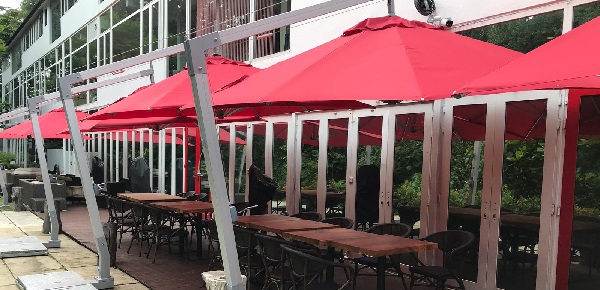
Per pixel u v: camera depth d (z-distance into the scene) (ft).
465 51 13.12
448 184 19.98
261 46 32.76
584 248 15.85
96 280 19.90
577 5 16.66
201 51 11.16
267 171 30.30
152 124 27.58
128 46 52.70
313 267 14.17
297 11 12.42
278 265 16.48
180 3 42.37
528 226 17.07
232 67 22.81
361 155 24.04
